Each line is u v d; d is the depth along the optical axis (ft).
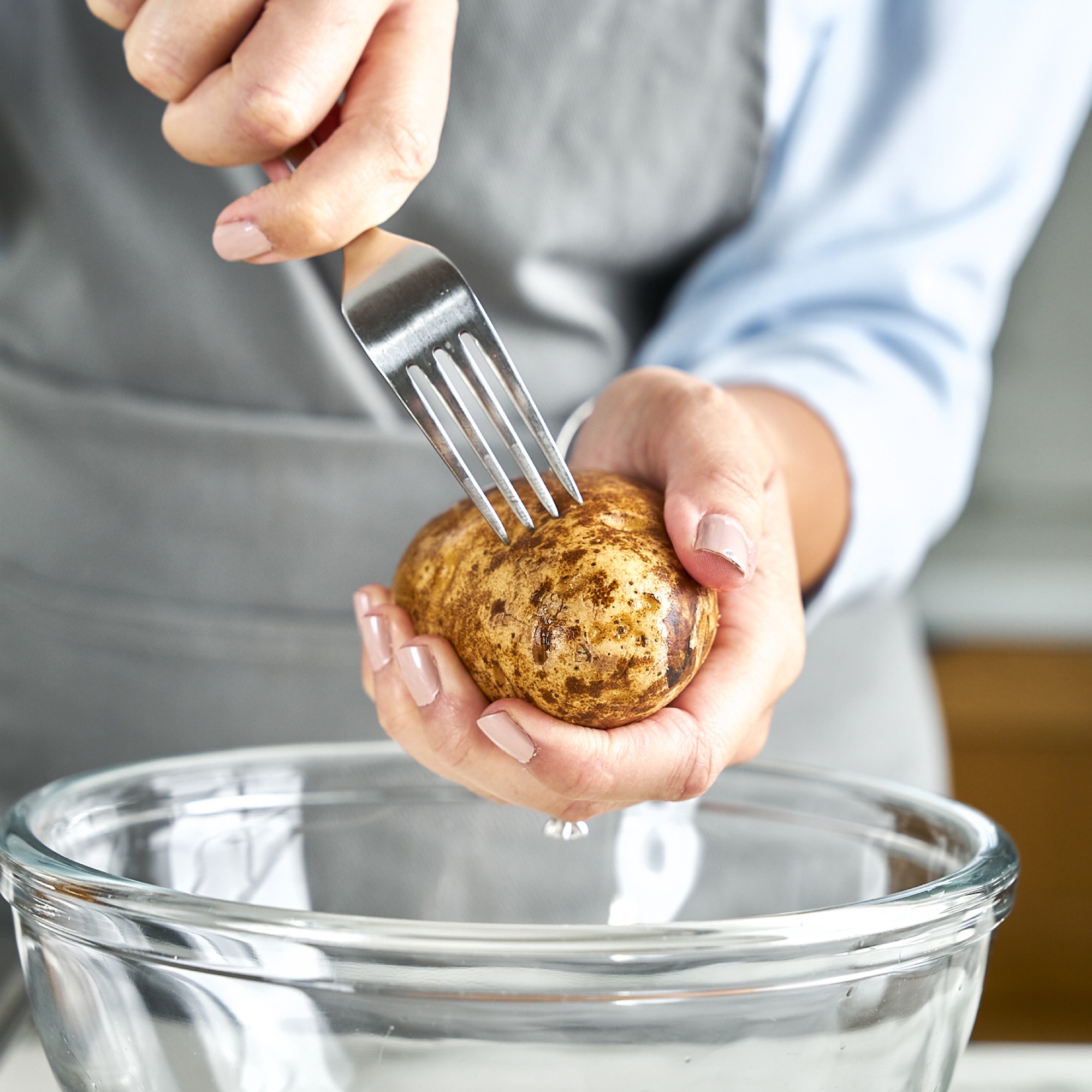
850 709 3.59
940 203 3.36
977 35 3.32
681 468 1.96
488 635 1.88
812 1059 1.76
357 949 1.69
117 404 2.99
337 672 3.08
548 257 3.24
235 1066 1.75
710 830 2.18
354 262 1.93
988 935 1.85
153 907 1.72
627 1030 1.71
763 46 3.15
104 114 2.89
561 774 1.84
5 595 3.12
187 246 2.95
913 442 2.94
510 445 1.91
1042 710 6.15
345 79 1.89
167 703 3.08
